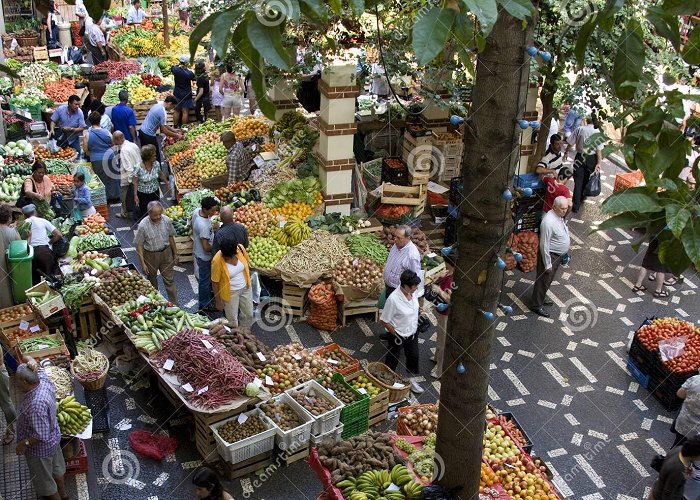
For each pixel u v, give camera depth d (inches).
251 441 276.8
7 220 349.7
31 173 459.5
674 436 317.1
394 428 315.3
